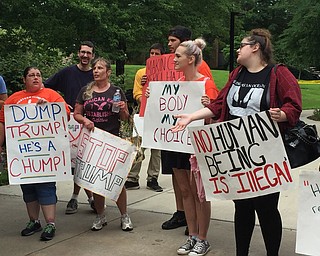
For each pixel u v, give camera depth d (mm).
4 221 5301
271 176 3576
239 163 3656
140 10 13984
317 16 16828
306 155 3549
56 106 4660
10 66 9031
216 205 5754
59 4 12391
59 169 4703
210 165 3762
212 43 28500
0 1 11703
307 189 3379
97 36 13406
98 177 4809
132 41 14000
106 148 4816
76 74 5492
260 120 3521
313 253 3371
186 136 4289
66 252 4398
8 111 4660
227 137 3658
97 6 12953
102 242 4637
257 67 3656
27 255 4324
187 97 4324
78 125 5176
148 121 4520
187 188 4387
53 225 4762
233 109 3695
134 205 5840
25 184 4805
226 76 27484
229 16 17219
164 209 5680
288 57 18859
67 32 13055
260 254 4266
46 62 10586
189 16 15391
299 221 3412
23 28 12133
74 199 5598
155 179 6555
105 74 4855
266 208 3736
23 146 4676
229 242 4602
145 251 4410
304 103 22641
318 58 17844
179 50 4270
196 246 4305
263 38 3648
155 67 4645
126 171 4809
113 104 4844
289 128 3561
